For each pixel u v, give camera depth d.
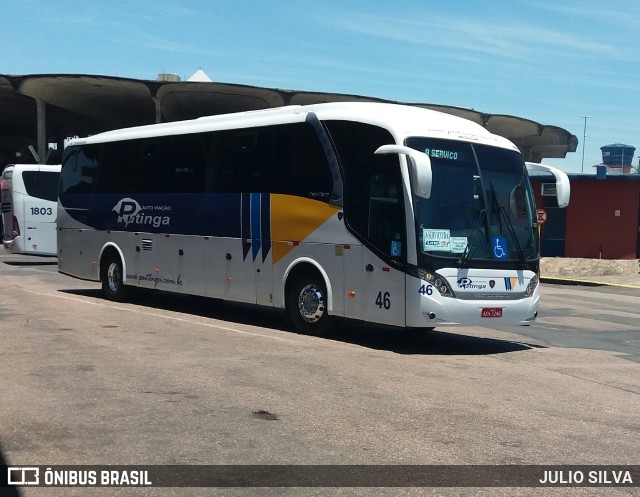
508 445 6.05
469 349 11.11
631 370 9.72
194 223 13.59
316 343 10.82
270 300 12.09
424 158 9.59
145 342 10.45
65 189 17.23
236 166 12.77
